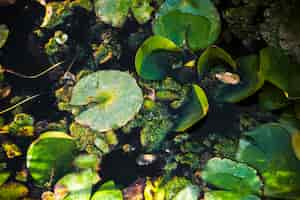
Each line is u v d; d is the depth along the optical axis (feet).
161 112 5.28
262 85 5.19
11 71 5.56
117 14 5.65
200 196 5.02
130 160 5.20
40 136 5.26
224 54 5.26
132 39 5.57
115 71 5.41
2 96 5.47
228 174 5.03
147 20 5.60
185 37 5.42
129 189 5.10
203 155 5.17
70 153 5.20
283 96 5.22
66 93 5.42
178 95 5.32
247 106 5.27
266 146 5.07
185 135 5.24
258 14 5.26
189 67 5.40
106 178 5.15
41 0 5.80
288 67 5.10
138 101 5.27
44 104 5.41
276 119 5.18
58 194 5.08
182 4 5.47
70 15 5.72
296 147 5.02
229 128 5.23
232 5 5.41
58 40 5.64
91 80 5.38
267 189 4.92
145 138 5.24
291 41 4.96
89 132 5.25
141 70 5.37
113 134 5.25
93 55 5.56
